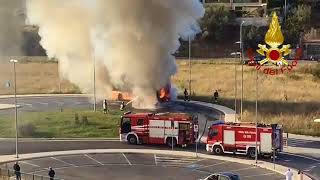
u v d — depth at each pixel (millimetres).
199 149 76188
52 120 96812
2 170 63281
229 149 71938
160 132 77875
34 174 61156
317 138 83812
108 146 78312
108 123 94188
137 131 79250
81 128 90500
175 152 74125
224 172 59969
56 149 76500
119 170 65312
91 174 63375
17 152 71500
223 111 107750
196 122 78000
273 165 67000
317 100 118062
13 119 96688
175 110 109438
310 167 66500
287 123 92062
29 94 134000
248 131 70562
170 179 61000
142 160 70438
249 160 69562
